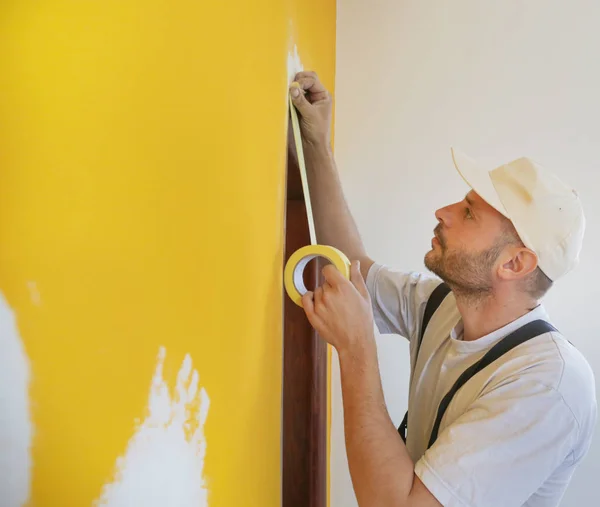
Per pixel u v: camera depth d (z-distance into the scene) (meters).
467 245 1.05
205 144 0.62
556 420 0.87
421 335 1.27
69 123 0.37
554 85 1.66
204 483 0.64
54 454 0.37
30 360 0.34
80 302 0.39
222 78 0.68
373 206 1.79
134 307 0.47
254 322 0.84
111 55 0.42
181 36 0.55
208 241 0.64
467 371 1.02
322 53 1.52
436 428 1.03
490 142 1.71
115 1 0.42
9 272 0.33
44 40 0.35
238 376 0.76
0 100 0.32
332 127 1.73
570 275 1.67
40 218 0.35
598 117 1.63
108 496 0.44
